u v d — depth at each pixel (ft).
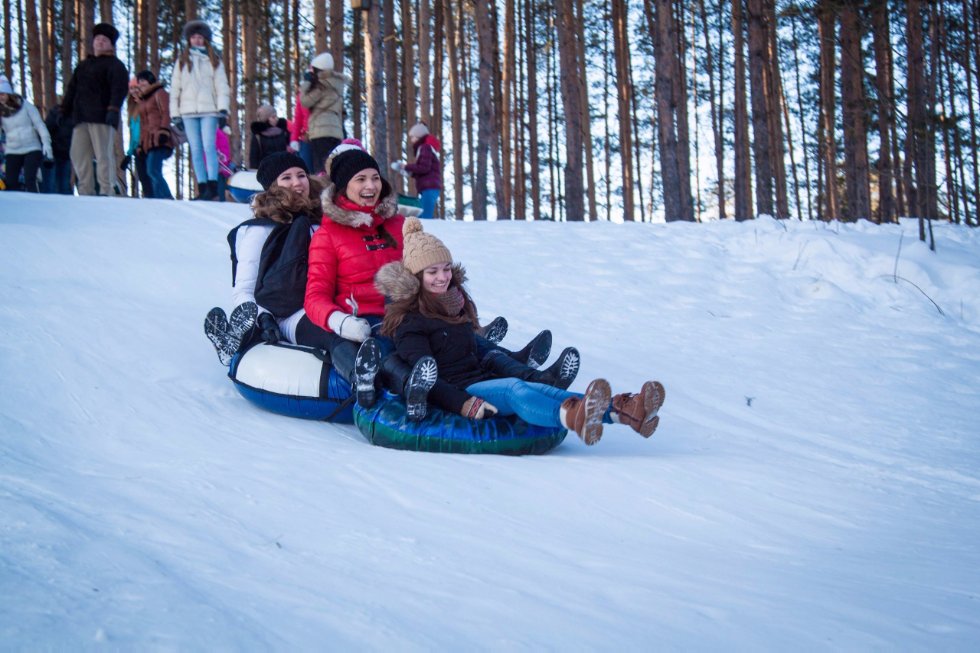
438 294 14.29
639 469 12.89
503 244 32.35
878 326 27.37
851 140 60.29
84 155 33.78
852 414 19.70
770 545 9.93
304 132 36.06
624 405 13.01
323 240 15.81
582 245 33.01
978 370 23.86
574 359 14.47
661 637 6.88
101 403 13.78
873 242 33.27
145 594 6.73
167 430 13.00
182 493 9.77
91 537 7.91
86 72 33.32
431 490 10.93
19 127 35.35
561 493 11.35
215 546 8.14
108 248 23.66
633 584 8.13
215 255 24.89
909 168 45.88
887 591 8.39
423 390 13.29
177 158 86.53
